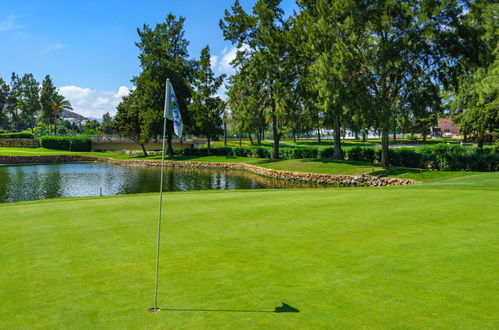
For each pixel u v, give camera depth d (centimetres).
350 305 425
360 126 3322
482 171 2830
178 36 6284
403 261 564
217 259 621
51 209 1166
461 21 2659
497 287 453
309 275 527
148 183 3450
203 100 5906
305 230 794
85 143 7850
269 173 4031
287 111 4306
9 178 3850
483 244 627
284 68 4288
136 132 6381
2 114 11156
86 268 599
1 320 427
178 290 495
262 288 488
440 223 796
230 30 4728
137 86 6278
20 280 555
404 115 2881
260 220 915
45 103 11281
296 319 396
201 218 962
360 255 605
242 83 5059
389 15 2719
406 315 394
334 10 2988
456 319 380
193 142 8656
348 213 960
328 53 2978
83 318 423
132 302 462
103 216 1025
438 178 2555
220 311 425
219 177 3941
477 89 2716
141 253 670
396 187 1563
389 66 2672
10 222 976
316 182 3353
